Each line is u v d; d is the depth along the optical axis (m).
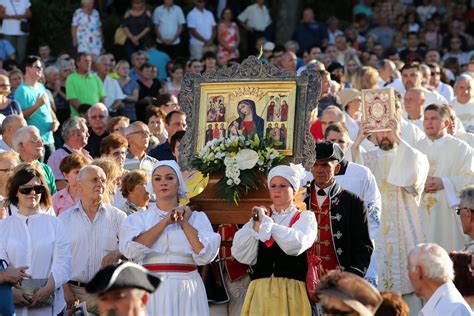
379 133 22.52
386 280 22.12
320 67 30.58
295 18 46.47
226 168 17.27
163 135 26.42
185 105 18.27
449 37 48.50
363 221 17.55
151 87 35.31
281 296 16.36
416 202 22.45
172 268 16.20
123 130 25.39
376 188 19.67
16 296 16.98
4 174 19.75
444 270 14.15
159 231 16.08
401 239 22.25
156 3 45.34
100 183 18.44
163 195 16.48
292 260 16.48
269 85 17.84
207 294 18.45
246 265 18.36
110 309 10.56
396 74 34.09
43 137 28.25
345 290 10.97
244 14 44.50
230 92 18.02
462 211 17.81
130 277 10.56
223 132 17.89
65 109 33.38
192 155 18.00
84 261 18.34
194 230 16.19
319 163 17.56
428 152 24.30
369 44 45.53
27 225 17.58
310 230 16.31
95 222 18.47
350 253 17.52
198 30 42.06
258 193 17.30
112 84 34.03
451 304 14.08
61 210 20.05
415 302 22.34
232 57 41.94
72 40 41.00
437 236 24.11
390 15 48.19
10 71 32.25
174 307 16.06
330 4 49.81
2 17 38.53
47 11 41.97
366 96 21.95
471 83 29.39
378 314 12.59
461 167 24.11
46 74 33.38
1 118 25.70
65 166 20.14
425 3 49.84
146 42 40.44
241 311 16.86
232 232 18.36
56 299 17.62
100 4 43.03
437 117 24.12
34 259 17.45
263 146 17.42
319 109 28.50
